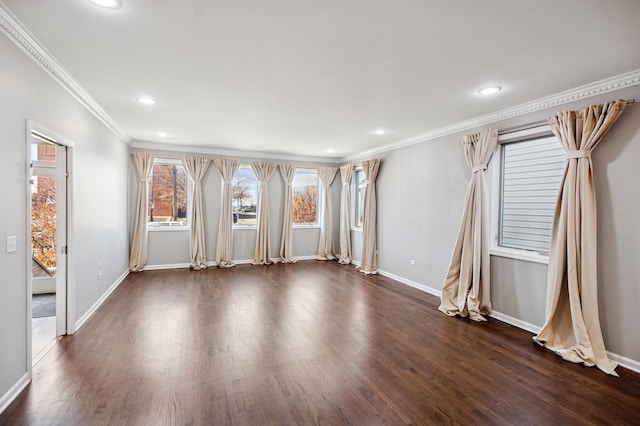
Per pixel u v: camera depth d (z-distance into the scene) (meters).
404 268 5.39
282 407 2.05
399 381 2.38
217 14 1.90
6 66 1.99
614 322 2.71
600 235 2.80
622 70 2.58
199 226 6.26
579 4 1.75
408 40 2.18
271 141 5.64
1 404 1.94
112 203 4.54
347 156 7.29
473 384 2.36
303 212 7.61
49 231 4.50
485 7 1.79
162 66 2.63
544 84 2.90
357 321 3.62
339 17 1.91
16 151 2.11
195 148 6.34
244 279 5.50
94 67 2.65
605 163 2.77
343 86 3.02
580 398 2.21
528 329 3.40
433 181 4.78
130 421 1.89
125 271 5.57
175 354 2.74
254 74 2.77
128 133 5.12
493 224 3.83
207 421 1.90
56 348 2.82
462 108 3.63
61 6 1.83
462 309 3.81
